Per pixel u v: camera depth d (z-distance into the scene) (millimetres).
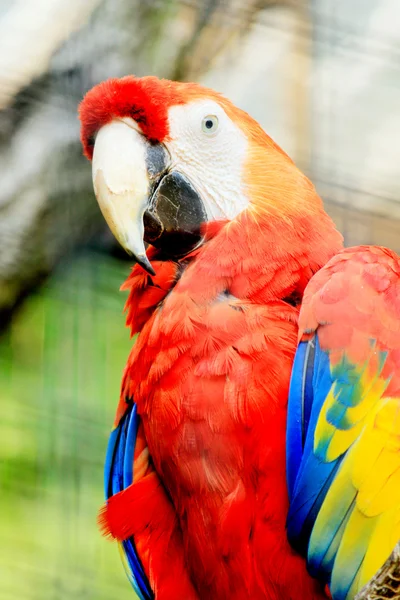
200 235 3732
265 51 6004
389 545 3248
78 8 5742
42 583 5816
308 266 3594
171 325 3473
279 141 6055
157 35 5805
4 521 5820
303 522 3309
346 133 6070
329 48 5953
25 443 5859
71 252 5844
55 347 5836
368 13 5961
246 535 3395
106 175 3697
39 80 5684
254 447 3355
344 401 3326
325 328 3379
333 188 6004
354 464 3289
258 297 3521
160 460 3545
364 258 3486
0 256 5742
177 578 3686
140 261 3631
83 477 5836
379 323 3365
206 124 3785
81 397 5832
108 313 5875
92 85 5715
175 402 3426
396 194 6031
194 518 3479
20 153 5715
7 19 5820
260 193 3713
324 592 3432
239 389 3355
